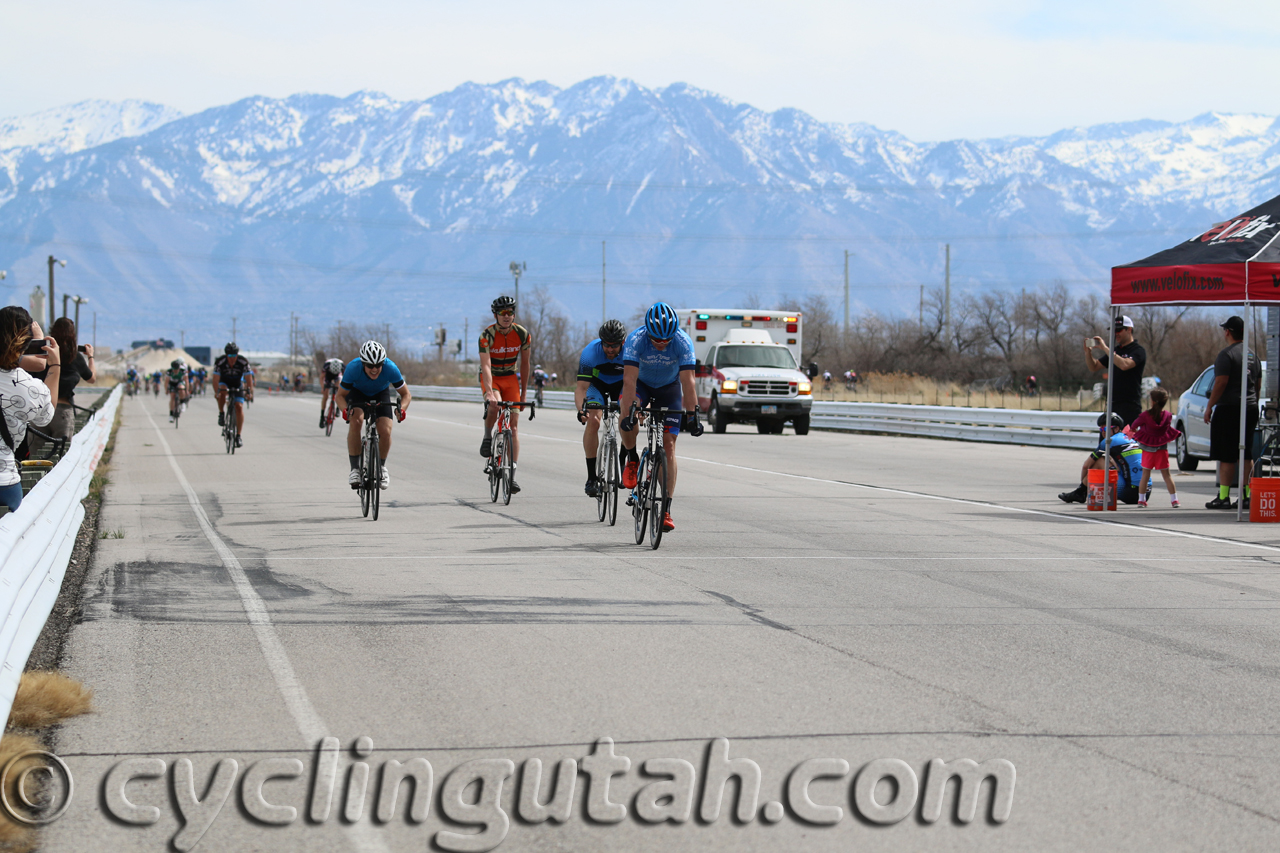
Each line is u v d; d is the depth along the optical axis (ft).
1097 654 32.96
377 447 62.59
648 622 36.76
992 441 137.80
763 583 43.62
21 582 30.32
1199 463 114.21
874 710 27.53
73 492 52.80
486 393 67.77
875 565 47.91
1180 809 21.67
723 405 149.79
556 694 28.76
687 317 160.66
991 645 33.94
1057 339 344.28
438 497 74.38
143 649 33.27
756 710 27.53
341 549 51.93
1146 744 25.23
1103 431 72.13
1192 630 36.09
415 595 41.06
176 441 135.03
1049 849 20.02
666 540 55.01
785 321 162.61
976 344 386.73
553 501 71.97
